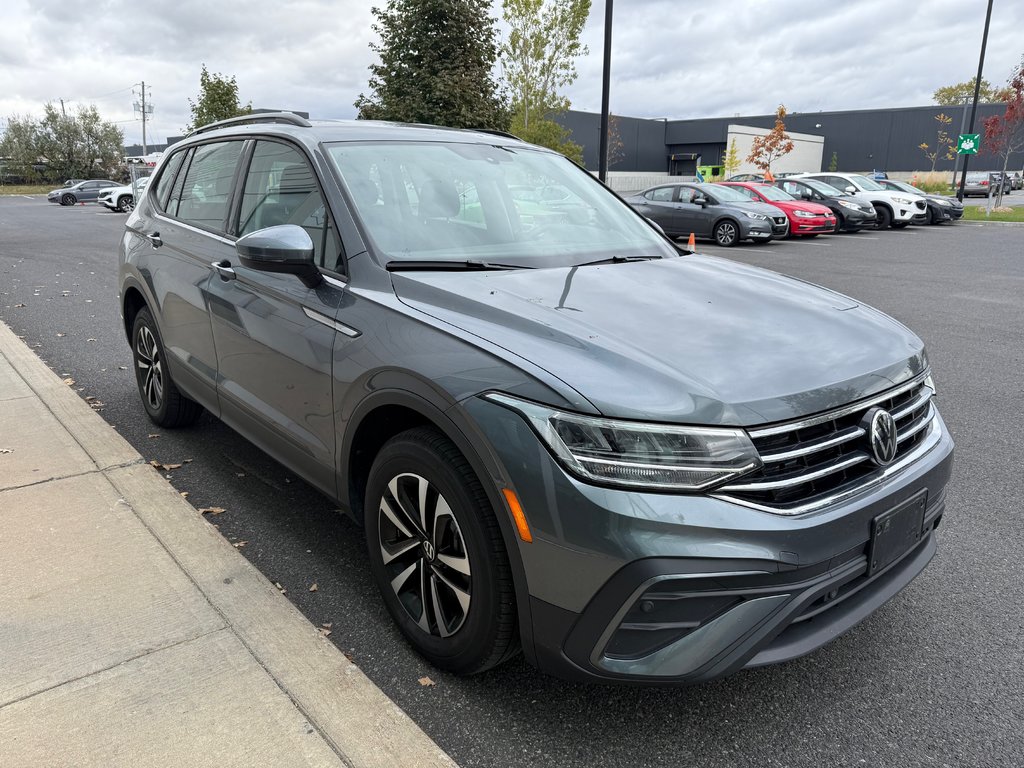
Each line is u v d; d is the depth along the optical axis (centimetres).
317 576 310
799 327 250
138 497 357
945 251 1612
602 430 195
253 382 327
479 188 333
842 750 221
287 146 332
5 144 6700
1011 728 229
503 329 231
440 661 246
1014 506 382
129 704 224
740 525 193
